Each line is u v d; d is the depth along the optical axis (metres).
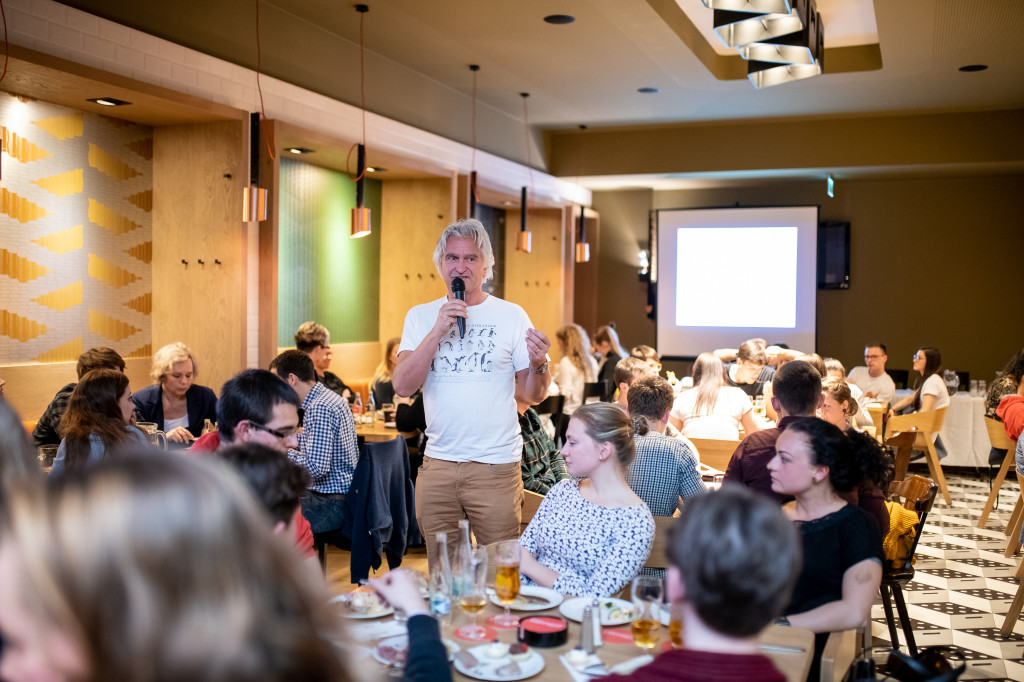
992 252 10.52
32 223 5.01
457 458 2.99
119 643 0.61
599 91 8.52
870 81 8.00
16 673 0.66
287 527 1.67
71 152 5.23
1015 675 3.59
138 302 5.75
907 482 3.88
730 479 3.30
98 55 4.70
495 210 10.85
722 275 11.25
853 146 9.70
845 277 11.04
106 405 3.00
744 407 4.97
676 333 11.47
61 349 5.22
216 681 0.63
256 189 5.29
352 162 7.29
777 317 11.05
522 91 8.56
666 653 1.26
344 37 6.80
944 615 4.36
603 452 2.50
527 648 1.87
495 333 3.00
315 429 3.98
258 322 5.90
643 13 6.03
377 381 6.48
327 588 0.79
